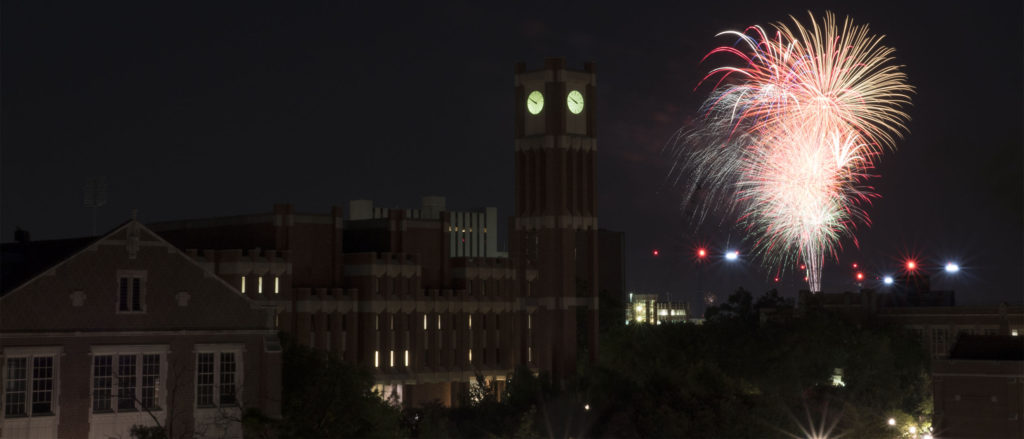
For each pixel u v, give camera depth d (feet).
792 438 351.46
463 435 382.83
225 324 262.26
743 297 650.43
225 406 259.60
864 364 476.54
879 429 398.42
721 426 322.75
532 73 522.06
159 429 234.17
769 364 467.52
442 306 483.92
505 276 513.04
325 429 276.62
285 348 297.53
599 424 347.97
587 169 525.34
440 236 501.56
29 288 237.25
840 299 650.43
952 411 405.59
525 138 522.06
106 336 245.65
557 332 510.17
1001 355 414.00
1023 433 394.11
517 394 405.80
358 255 462.19
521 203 523.29
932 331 625.82
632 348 509.76
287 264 433.89
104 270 247.09
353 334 453.58
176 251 257.34
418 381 467.52
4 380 232.32
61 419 238.48
